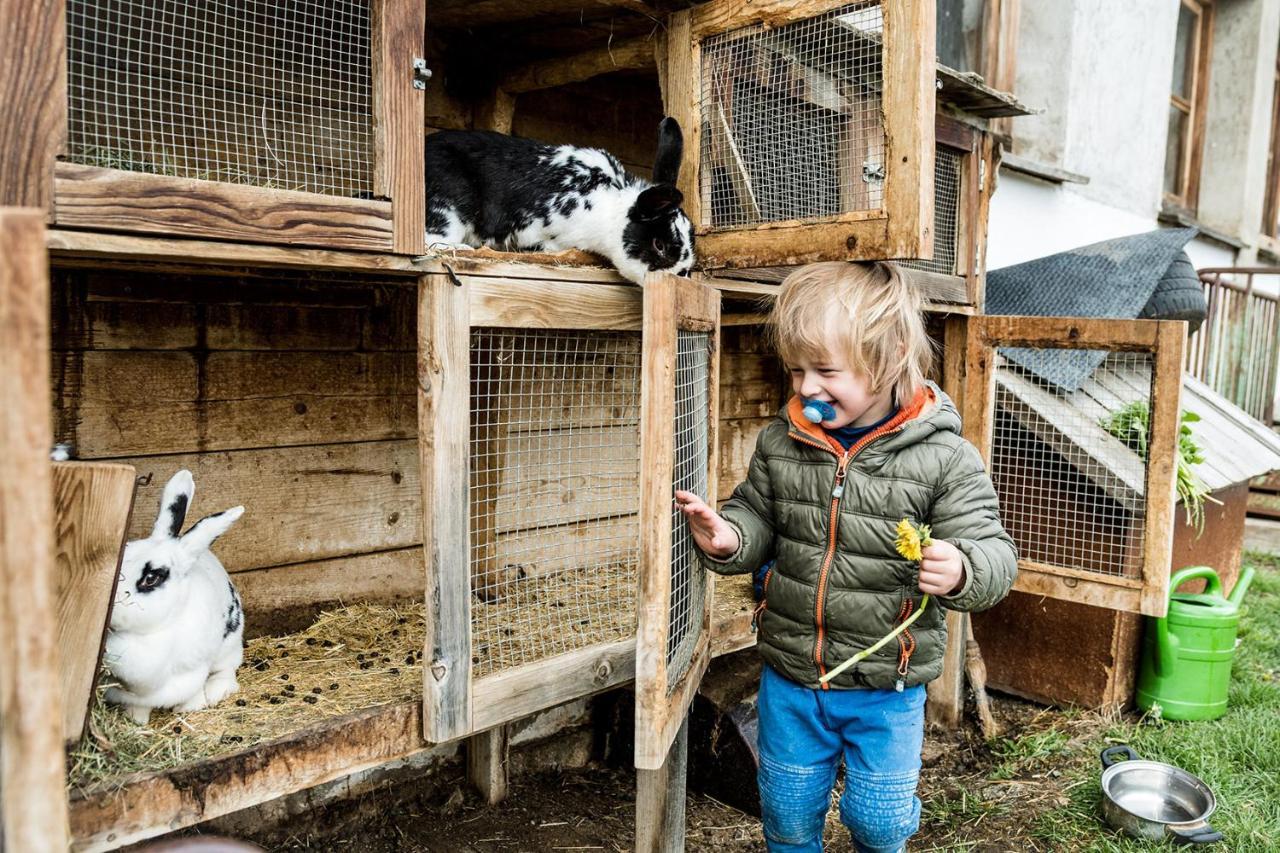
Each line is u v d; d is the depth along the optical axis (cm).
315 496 229
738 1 214
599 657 201
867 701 185
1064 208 529
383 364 240
